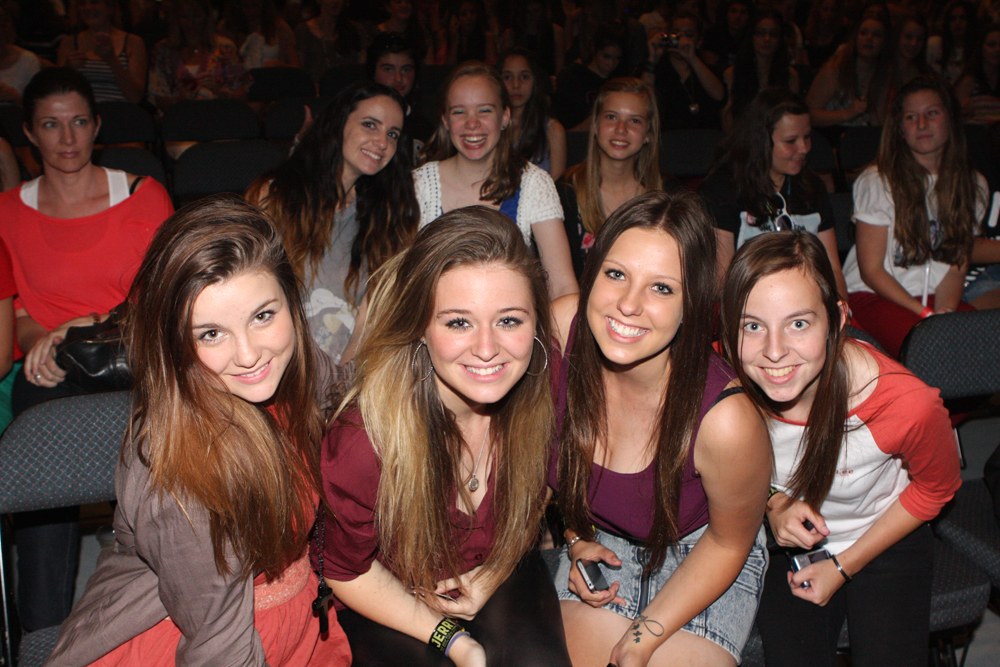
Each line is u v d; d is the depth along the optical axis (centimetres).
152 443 113
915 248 274
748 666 156
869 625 153
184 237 112
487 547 147
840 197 309
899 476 156
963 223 272
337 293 239
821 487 149
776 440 154
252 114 449
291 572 132
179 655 119
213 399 117
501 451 142
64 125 224
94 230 235
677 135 393
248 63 575
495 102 245
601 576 152
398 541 137
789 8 677
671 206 127
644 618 144
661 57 459
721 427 130
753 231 279
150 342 114
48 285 235
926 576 157
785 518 153
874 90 482
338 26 570
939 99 262
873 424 145
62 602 186
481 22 620
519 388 139
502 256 121
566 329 154
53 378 204
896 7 586
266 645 129
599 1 668
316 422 136
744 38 454
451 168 262
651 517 146
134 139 434
